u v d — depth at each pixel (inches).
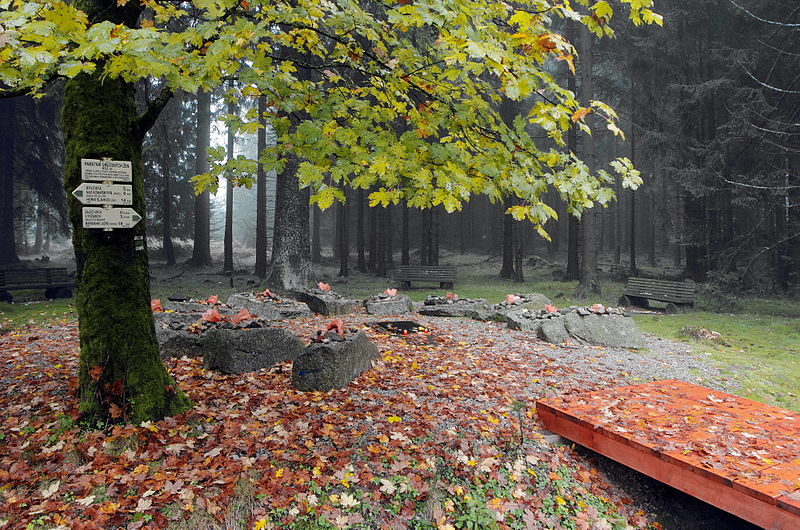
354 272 1043.3
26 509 125.3
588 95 616.7
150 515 126.3
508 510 144.0
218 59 117.0
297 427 172.1
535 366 263.1
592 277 618.2
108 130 160.9
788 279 717.3
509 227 891.4
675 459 138.2
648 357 299.9
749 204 633.0
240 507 132.1
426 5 107.1
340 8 176.9
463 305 434.6
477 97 144.8
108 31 98.7
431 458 159.0
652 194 1091.9
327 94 177.8
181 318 301.9
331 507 135.9
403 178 133.8
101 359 163.0
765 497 118.1
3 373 209.6
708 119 733.3
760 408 181.3
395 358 261.7
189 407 177.2
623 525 146.4
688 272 765.9
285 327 339.6
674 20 699.4
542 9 122.7
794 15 589.3
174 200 1189.7
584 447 178.2
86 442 150.8
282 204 540.1
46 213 874.1
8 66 119.9
